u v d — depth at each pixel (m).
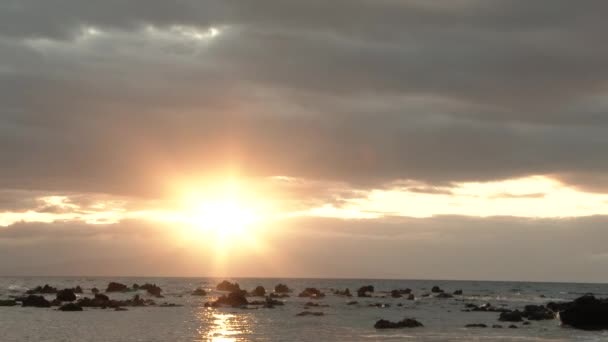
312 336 64.38
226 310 97.12
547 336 64.94
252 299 130.38
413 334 66.38
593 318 71.19
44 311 89.69
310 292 144.62
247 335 64.88
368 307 109.12
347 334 66.06
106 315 84.75
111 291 145.75
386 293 165.38
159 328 69.88
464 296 158.25
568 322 72.88
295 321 80.19
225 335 64.69
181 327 71.19
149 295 137.62
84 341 58.62
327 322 79.25
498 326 74.25
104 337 61.69
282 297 140.62
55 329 67.31
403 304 120.06
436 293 173.12
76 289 142.62
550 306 93.19
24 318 78.50
